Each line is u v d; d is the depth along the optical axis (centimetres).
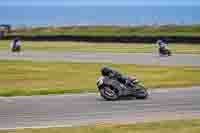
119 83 6259
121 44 19300
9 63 12169
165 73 9438
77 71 10138
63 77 9131
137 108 5612
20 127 4628
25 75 9550
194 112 5303
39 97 6588
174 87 7406
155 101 6084
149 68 10431
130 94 6275
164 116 5075
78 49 17200
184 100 6128
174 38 18238
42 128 4550
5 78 9100
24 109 5631
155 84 7725
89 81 8462
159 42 14300
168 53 14088
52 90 7169
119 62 12012
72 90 7181
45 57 14038
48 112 5425
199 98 6281
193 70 9888
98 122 4822
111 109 5581
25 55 14975
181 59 12706
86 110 5534
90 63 11881
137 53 15062
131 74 9338
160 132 4244
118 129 4409
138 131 4300
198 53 14562
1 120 4994
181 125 4541
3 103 6088
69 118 5069
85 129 4450
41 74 9688
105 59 13025
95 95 6719
